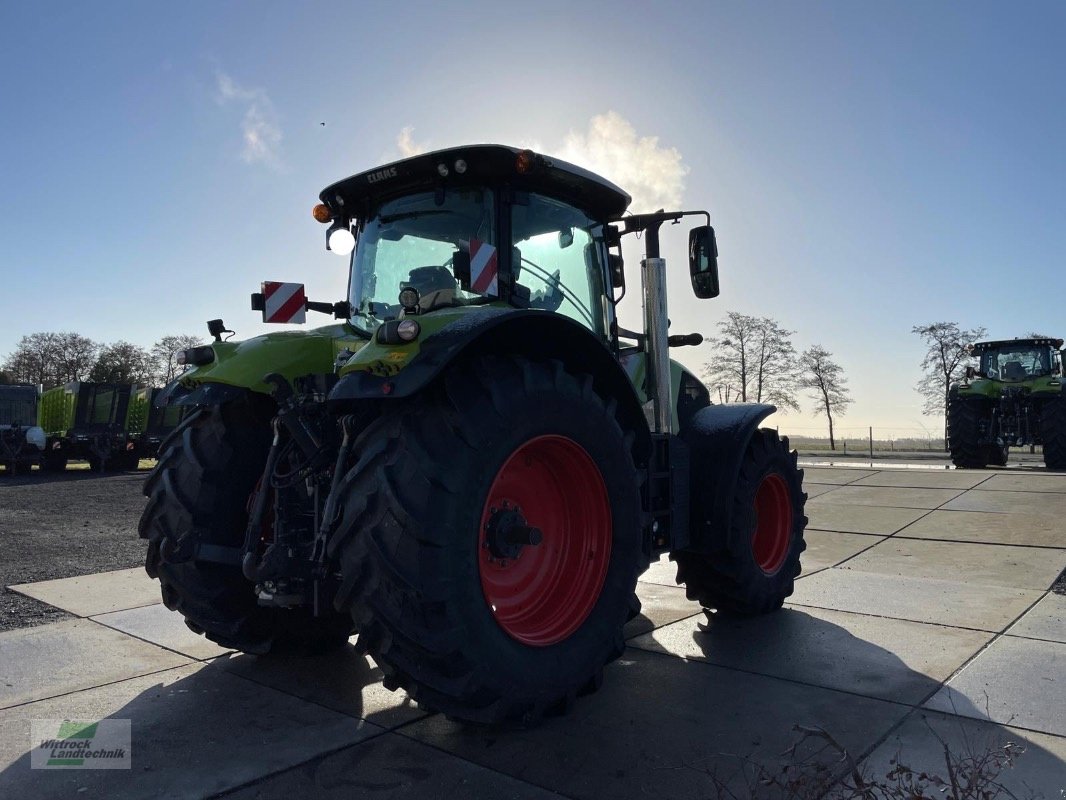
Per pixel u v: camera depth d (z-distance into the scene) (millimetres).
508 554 2840
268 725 2865
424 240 3518
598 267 3947
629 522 3170
